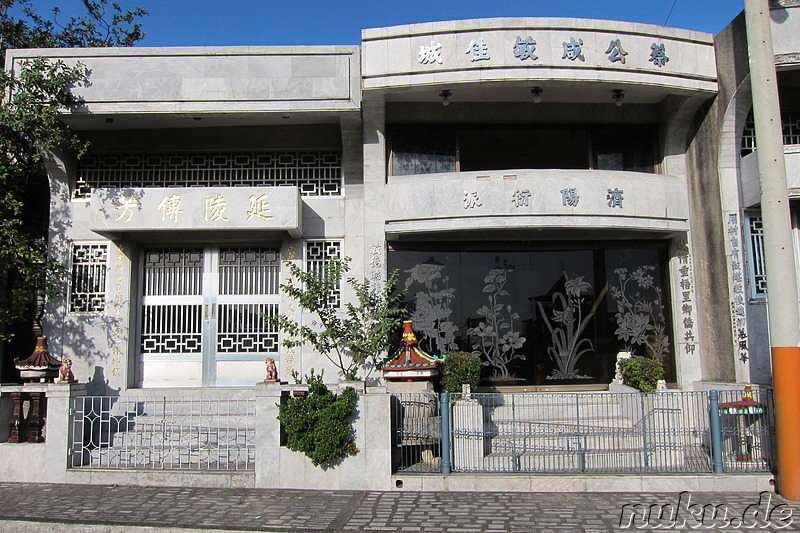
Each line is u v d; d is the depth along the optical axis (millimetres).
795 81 10570
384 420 7957
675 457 8414
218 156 11516
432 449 8633
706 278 10648
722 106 10234
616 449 8516
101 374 10750
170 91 10250
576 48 9914
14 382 11414
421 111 11023
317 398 7895
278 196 10289
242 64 10383
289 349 10938
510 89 10336
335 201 11289
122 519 6613
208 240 11203
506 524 6480
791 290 7543
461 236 10969
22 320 11016
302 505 7141
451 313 11031
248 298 11242
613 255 11406
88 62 10289
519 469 8133
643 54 10086
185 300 11234
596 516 6734
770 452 8117
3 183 9984
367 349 9711
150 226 10180
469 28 10008
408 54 10086
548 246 11336
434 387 9773
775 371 7578
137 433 9141
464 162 11289
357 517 6695
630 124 11508
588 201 10203
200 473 7980
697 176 10859
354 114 10469
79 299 10984
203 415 9906
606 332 11234
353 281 10305
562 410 10242
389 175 11102
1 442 8320
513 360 11078
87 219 11078
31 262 10461
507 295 11188
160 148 11352
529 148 11398
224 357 11070
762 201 7824
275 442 7945
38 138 9891
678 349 11016
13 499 7355
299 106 10289
